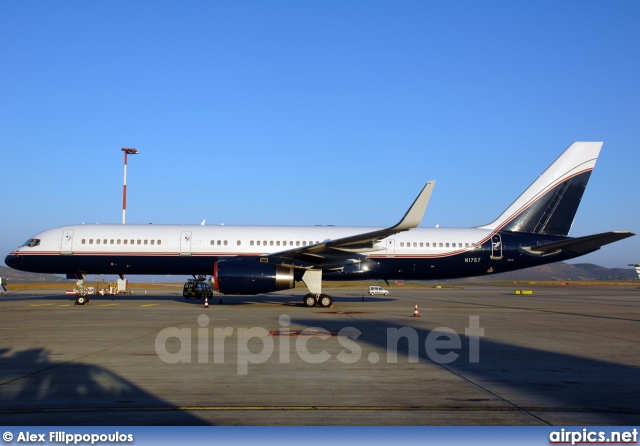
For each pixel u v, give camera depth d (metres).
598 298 48.38
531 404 9.39
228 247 34.28
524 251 35.16
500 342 17.11
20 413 8.59
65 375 11.39
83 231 34.31
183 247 34.12
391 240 34.97
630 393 10.26
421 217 28.34
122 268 34.25
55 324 21.06
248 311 27.67
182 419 8.34
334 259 32.16
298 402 9.36
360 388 10.45
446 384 10.88
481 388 10.55
